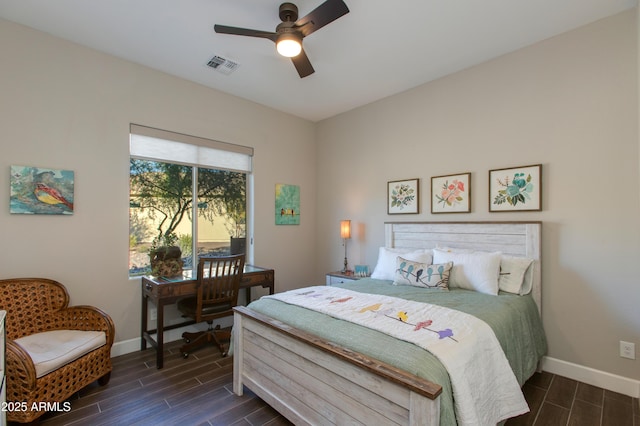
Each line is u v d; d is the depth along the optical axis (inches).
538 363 99.9
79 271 106.3
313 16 76.7
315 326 73.0
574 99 98.7
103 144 111.3
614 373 91.4
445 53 112.0
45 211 99.7
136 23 95.0
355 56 113.4
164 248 119.4
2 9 89.1
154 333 121.3
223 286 118.0
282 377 76.1
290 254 171.3
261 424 76.5
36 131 98.7
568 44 99.8
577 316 97.5
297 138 176.1
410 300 89.0
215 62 118.3
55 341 86.3
